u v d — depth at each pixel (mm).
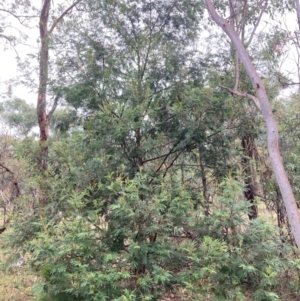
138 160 5398
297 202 5559
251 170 5801
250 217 5527
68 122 6352
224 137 5543
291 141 6035
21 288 6148
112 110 4992
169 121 5547
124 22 5828
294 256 4914
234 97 5484
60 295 4770
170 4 5918
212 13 4711
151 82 5547
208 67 6004
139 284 4453
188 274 4383
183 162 5832
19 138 8531
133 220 4523
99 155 5148
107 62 5621
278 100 6332
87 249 4441
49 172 5668
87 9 5957
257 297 4418
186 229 4832
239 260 4301
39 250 4336
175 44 5984
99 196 4977
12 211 5855
